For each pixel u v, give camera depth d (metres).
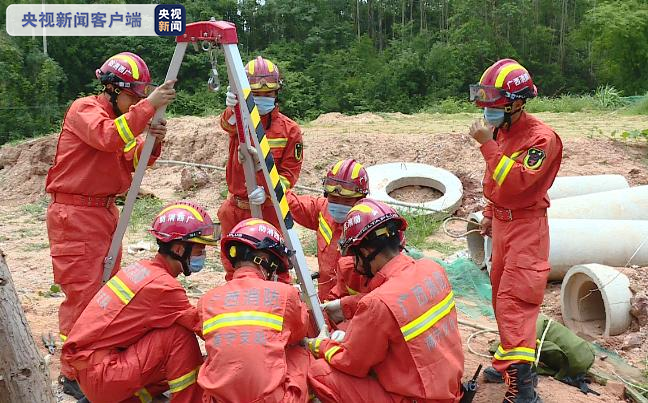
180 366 4.35
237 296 4.13
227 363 3.96
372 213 4.33
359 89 38.69
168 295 4.33
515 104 5.05
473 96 5.14
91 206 5.34
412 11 50.75
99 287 5.38
